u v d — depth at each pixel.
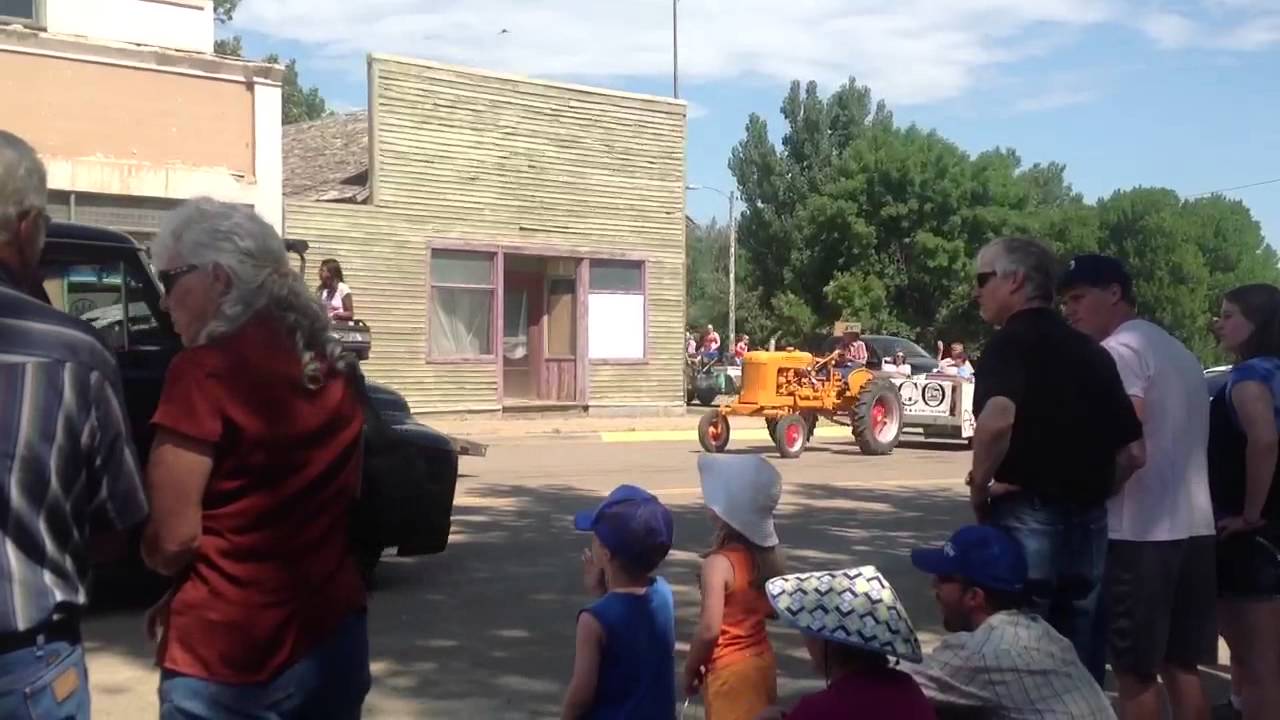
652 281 26.53
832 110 68.62
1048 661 3.87
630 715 4.12
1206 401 5.19
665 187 26.67
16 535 2.81
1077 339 4.70
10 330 2.86
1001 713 3.84
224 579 3.23
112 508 3.01
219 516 3.23
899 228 54.16
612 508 4.19
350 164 24.44
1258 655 5.52
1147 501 5.03
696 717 5.83
